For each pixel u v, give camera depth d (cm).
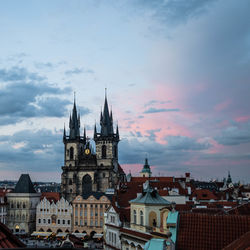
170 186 13512
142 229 5691
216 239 3444
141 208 5844
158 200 5828
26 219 19012
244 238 2822
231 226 3525
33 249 1222
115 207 7556
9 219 19212
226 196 16425
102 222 17475
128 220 7325
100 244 15412
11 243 1877
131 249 5953
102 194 18100
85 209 17838
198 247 3431
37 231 18912
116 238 7162
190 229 3606
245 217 3550
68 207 18662
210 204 8450
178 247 3472
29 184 19738
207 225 3581
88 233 17538
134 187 10575
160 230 4981
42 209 19075
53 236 16850
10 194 19412
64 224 18600
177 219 3691
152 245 3216
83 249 1216
